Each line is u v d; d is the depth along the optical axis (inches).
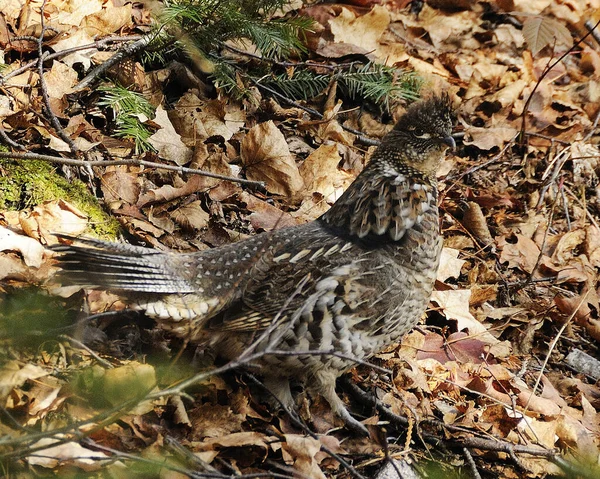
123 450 296.5
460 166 520.7
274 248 335.3
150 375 313.7
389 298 331.0
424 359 392.8
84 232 376.2
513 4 623.8
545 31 537.0
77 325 321.7
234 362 271.3
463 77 573.3
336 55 530.0
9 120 402.3
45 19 460.8
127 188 403.5
